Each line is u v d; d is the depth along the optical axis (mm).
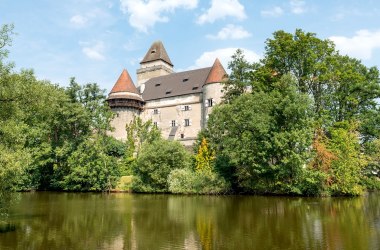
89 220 22625
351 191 36844
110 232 18734
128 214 25109
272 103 38406
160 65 83938
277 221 21406
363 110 45938
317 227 19281
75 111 48375
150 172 44625
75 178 47281
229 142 40031
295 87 37906
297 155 34844
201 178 41844
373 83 44844
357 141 40281
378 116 44812
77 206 30094
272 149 37312
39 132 46344
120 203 32281
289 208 27391
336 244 15312
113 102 69125
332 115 44938
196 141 52844
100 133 52531
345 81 43781
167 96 71688
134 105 70000
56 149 48375
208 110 63531
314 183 36406
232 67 50906
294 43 41812
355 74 42625
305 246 15062
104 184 47375
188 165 46188
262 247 15086
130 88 70938
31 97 20469
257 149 37969
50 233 18547
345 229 18609
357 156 40094
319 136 39125
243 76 50219
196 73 73812
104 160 48031
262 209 26953
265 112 38719
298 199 34625
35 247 15516
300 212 25094
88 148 48938
